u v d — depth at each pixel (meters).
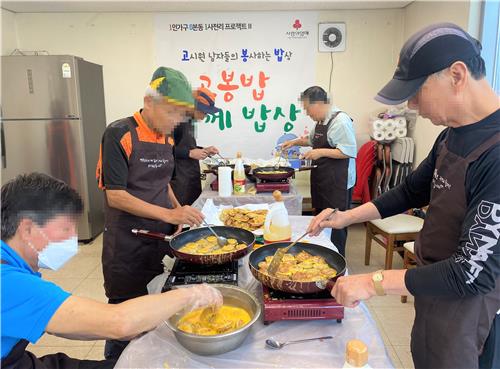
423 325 1.13
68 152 3.85
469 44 0.90
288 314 1.06
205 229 1.61
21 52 4.28
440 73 0.90
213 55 4.29
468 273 0.88
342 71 4.32
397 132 3.89
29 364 1.13
